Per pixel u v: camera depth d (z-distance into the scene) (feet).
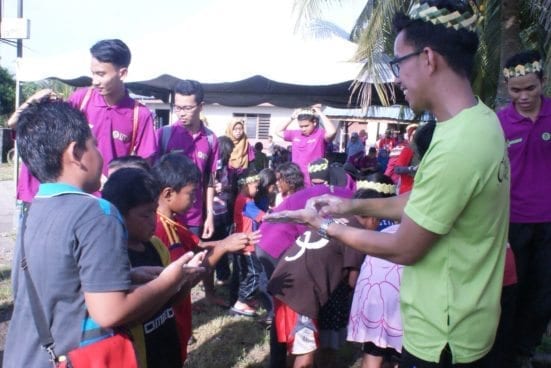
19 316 5.34
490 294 5.51
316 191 10.49
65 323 5.09
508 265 9.30
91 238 4.98
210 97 24.41
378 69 18.74
